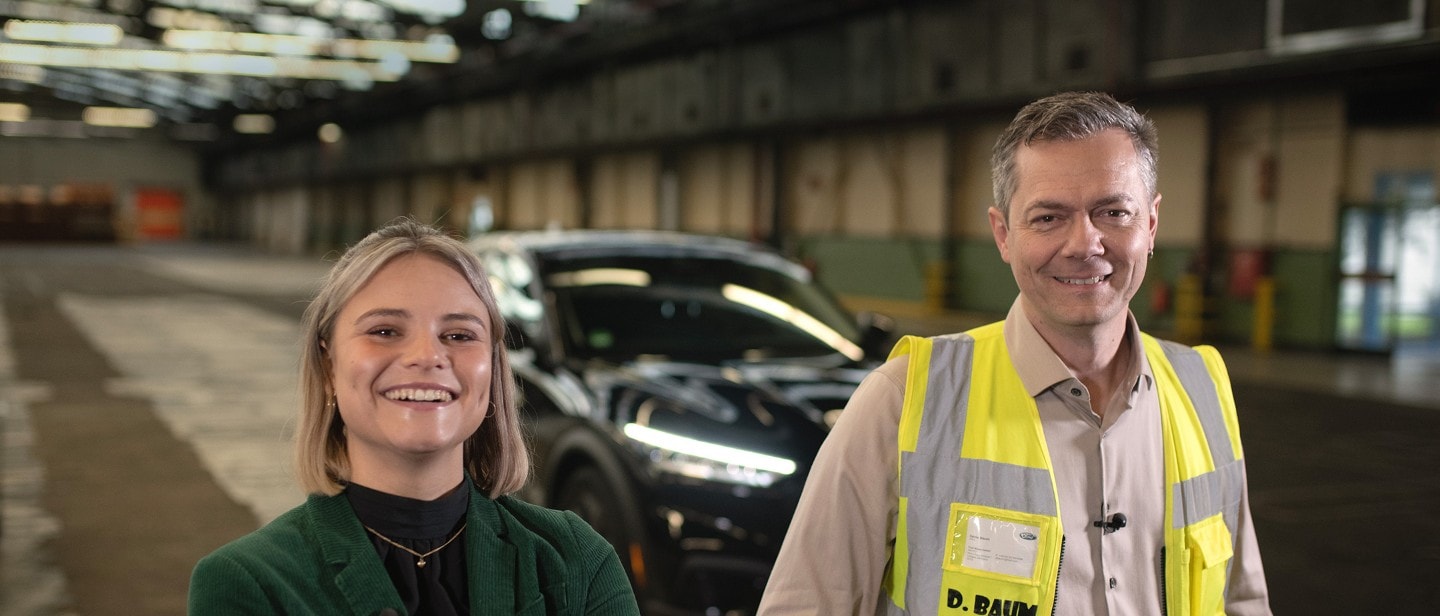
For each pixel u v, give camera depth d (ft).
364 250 4.39
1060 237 4.86
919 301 60.44
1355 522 17.61
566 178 94.89
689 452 11.06
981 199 56.34
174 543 15.53
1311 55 40.04
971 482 4.97
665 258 15.65
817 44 65.46
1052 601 4.83
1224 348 42.83
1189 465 5.17
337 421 4.51
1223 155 44.70
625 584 4.81
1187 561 5.10
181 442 22.70
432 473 4.29
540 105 97.25
